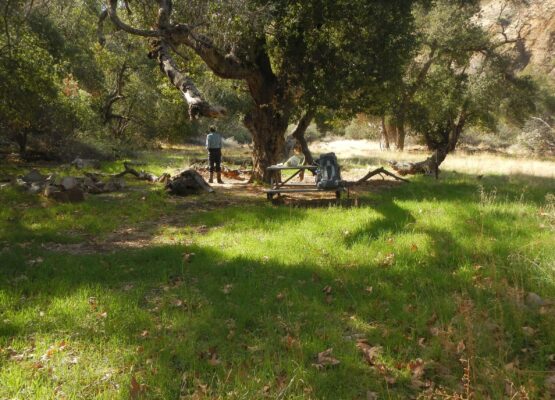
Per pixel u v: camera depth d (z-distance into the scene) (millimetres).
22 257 6199
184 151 32781
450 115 34969
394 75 14078
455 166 20453
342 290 5059
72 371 3490
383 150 37375
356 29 13664
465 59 33562
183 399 3156
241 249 6551
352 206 9594
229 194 12156
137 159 23016
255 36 12703
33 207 9672
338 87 13258
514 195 10695
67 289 5090
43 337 4051
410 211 8758
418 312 4379
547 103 36812
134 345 3893
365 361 3633
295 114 15094
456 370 3451
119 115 32781
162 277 5477
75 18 20734
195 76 15898
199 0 10953
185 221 8898
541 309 4320
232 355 3723
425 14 30234
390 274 5445
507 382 3203
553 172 18453
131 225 8586
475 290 4863
